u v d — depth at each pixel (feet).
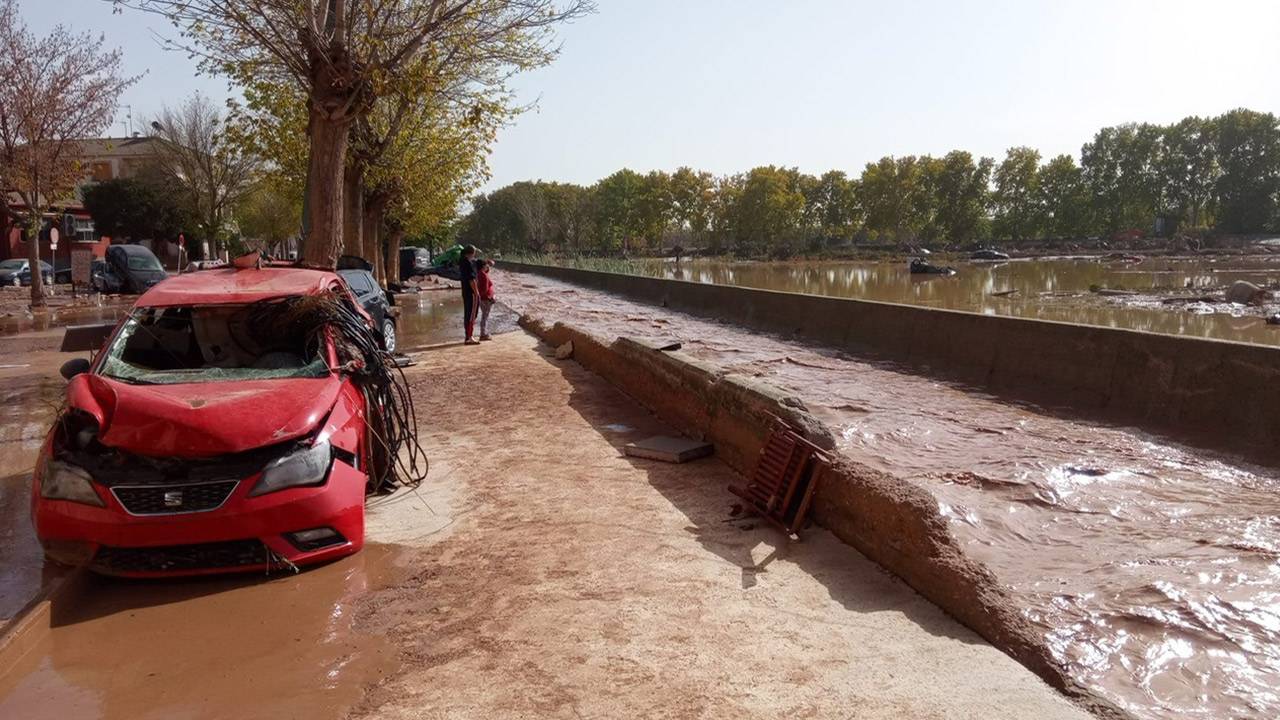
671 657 13.65
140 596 17.11
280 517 17.33
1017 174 448.65
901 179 441.68
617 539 19.25
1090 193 435.53
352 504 18.58
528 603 15.98
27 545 20.10
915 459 25.08
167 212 194.80
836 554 17.88
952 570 15.02
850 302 53.01
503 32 55.11
